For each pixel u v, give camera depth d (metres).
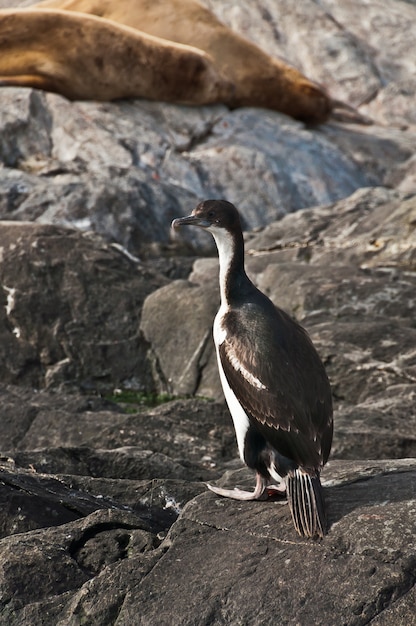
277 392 7.11
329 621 6.30
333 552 6.69
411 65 32.62
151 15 27.67
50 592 7.23
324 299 15.39
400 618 6.24
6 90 23.64
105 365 15.37
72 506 8.44
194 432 11.19
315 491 6.95
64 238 16.44
